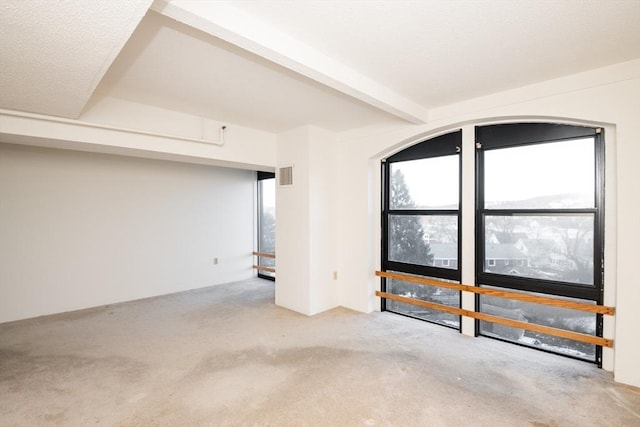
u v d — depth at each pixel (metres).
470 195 3.33
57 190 4.16
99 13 1.37
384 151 3.97
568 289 2.82
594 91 2.47
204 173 5.67
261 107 3.32
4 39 1.56
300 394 2.29
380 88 2.73
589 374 2.54
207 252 5.71
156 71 2.44
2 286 3.79
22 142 2.98
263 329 3.55
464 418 2.03
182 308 4.35
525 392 2.30
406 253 4.04
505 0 1.61
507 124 3.12
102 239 4.53
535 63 2.35
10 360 2.82
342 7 1.66
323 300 4.22
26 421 2.01
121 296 4.70
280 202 4.41
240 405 2.17
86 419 2.03
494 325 3.30
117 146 3.11
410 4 1.64
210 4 1.58
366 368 2.66
